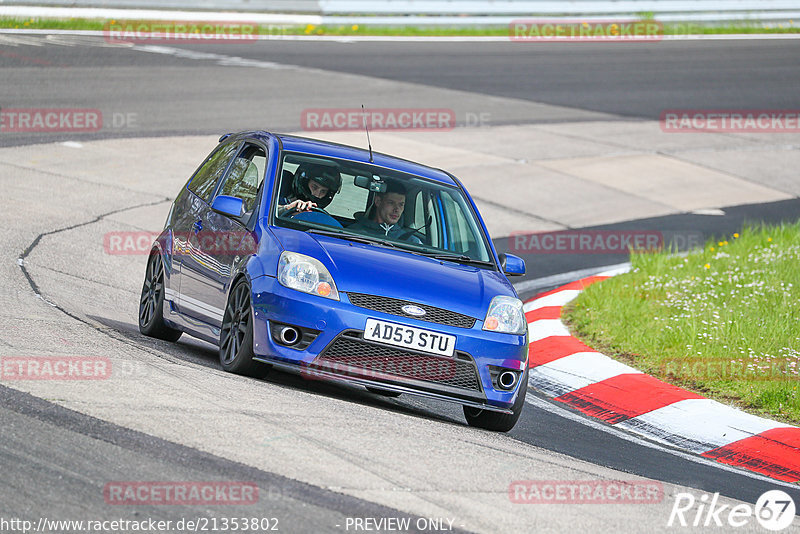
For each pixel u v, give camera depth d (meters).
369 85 85.69
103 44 91.25
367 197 27.38
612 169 69.62
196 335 27.52
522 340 24.98
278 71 87.44
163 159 58.81
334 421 21.52
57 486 16.08
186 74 82.19
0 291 30.94
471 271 26.30
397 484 18.06
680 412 29.05
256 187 27.28
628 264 50.31
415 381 23.95
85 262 39.50
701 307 38.44
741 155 77.06
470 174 64.38
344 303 23.72
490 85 91.38
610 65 104.88
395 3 115.50
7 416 18.78
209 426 19.64
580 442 25.52
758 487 23.34
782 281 42.19
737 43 122.94
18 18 93.88
